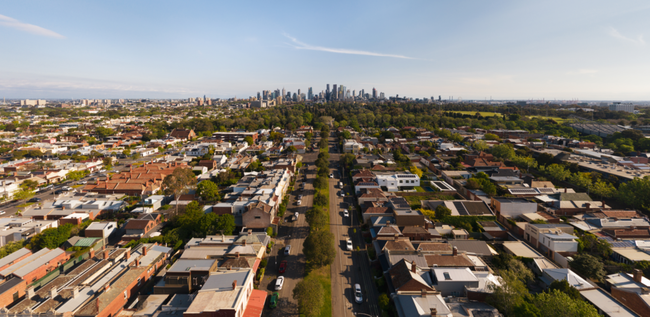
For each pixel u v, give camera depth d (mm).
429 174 154375
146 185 131125
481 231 92812
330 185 141750
